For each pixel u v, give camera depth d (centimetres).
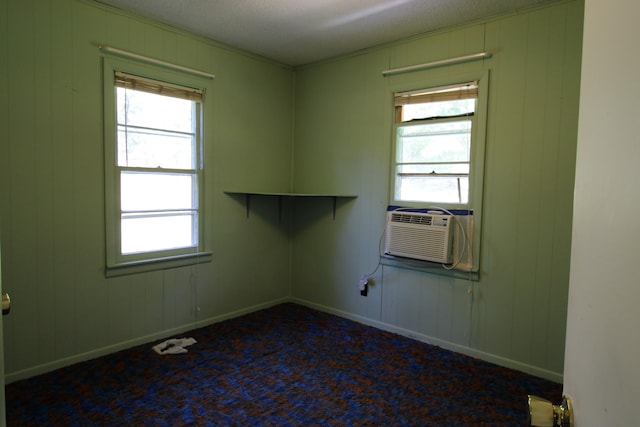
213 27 315
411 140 337
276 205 410
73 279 273
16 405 222
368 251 362
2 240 243
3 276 244
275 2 272
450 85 307
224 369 270
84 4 269
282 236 418
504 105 282
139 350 298
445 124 315
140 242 310
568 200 259
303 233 416
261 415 218
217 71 348
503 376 268
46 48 254
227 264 368
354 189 371
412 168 336
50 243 261
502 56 282
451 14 284
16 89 244
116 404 225
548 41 263
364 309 367
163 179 321
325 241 396
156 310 319
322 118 395
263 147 393
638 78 44
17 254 249
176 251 330
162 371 266
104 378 255
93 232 281
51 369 264
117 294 295
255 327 351
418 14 285
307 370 271
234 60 361
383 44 344
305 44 349
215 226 356
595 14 66
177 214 332
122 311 298
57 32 258
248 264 387
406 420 216
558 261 263
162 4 277
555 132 262
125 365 273
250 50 367
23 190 249
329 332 343
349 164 374
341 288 384
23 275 252
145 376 258
